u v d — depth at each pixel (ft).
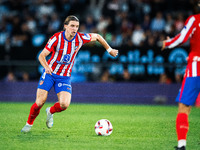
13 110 125.29
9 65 169.78
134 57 165.07
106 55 165.07
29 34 187.11
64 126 89.04
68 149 62.18
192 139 74.84
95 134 77.92
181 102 58.54
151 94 165.68
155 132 82.48
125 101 165.99
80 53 164.96
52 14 202.59
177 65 163.53
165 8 204.74
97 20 196.85
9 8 214.48
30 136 73.82
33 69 171.22
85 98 166.40
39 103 75.36
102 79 167.43
